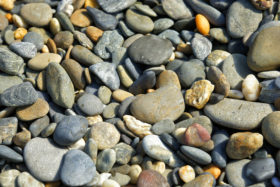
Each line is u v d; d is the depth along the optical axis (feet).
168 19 3.34
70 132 2.90
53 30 3.34
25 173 2.87
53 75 3.10
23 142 2.96
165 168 2.94
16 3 3.44
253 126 2.96
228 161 2.93
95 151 2.91
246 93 3.04
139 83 3.13
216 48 3.30
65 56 3.25
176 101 3.05
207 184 2.83
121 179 2.90
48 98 3.13
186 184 2.86
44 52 3.29
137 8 3.32
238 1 3.26
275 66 3.07
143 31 3.31
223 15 3.29
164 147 2.95
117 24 3.35
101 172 2.93
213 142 2.95
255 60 3.08
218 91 3.06
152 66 3.20
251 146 2.85
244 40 3.19
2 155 2.90
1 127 2.99
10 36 3.30
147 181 2.83
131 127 3.00
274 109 2.98
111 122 3.05
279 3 3.21
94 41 3.32
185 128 2.96
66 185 2.84
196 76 3.14
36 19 3.34
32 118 3.01
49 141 2.96
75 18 3.35
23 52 3.19
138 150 2.96
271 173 2.83
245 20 3.23
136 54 3.19
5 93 3.01
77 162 2.85
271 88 3.01
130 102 3.08
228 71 3.13
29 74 3.20
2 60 3.10
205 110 3.05
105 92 3.14
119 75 3.19
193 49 3.22
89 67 3.17
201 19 3.28
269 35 3.09
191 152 2.89
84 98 3.08
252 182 2.85
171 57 3.27
